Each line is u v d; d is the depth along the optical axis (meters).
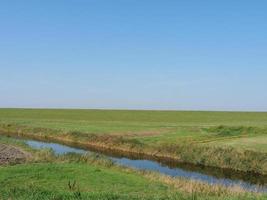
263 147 47.53
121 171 32.78
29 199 19.88
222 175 37.62
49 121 96.25
